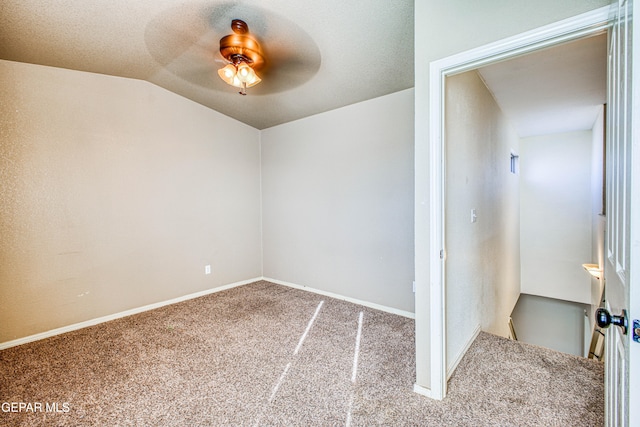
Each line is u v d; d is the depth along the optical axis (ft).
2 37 7.25
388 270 10.42
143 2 6.38
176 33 7.54
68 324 9.09
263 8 6.48
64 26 7.10
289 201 13.66
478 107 8.59
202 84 10.55
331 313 10.26
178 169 11.67
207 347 7.86
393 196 10.23
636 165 2.19
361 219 11.11
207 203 12.66
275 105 11.83
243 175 14.11
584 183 14.97
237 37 7.20
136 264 10.53
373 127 10.71
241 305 11.14
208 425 5.12
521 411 5.30
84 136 9.39
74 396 5.94
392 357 7.25
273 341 8.17
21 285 8.33
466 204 7.59
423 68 5.55
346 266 11.64
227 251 13.43
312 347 7.80
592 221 14.32
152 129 10.89
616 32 3.25
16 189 8.27
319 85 9.93
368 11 6.50
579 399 5.58
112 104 9.93
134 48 8.23
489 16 4.83
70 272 9.15
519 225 16.39
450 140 6.43
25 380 6.49
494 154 10.61
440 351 5.63
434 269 5.57
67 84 9.06
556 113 12.16
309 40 7.53
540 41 4.43
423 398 5.71
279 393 5.93
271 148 14.40
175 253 11.59
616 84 3.24
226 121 13.33
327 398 5.75
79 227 9.32
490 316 10.11
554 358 7.05
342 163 11.64
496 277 10.98
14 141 8.22
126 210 10.29
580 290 15.19
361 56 8.20
